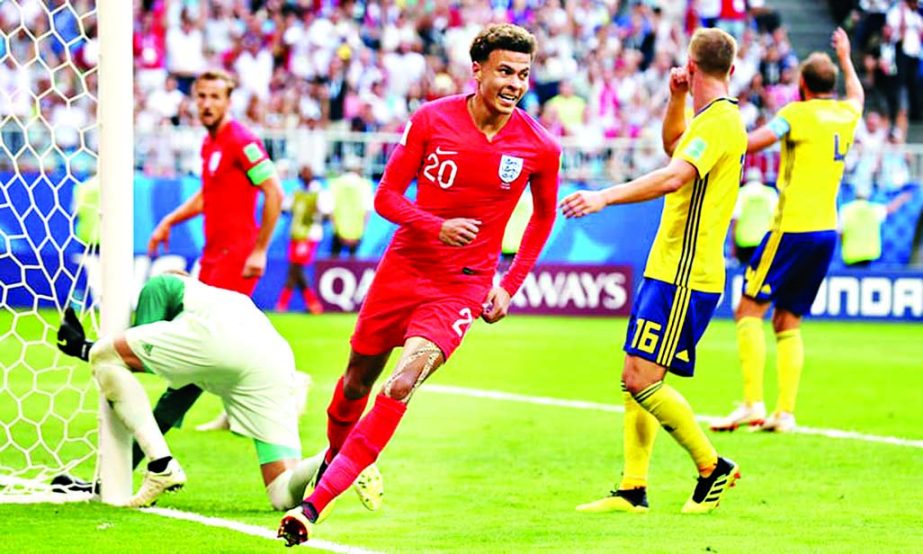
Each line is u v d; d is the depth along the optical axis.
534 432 22.39
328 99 53.75
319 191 45.88
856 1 63.78
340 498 16.88
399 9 56.81
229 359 15.53
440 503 16.69
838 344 38.69
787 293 22.53
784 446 21.22
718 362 33.38
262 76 54.50
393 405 13.43
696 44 15.98
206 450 20.14
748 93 57.84
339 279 46.41
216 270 21.72
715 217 15.95
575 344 37.16
